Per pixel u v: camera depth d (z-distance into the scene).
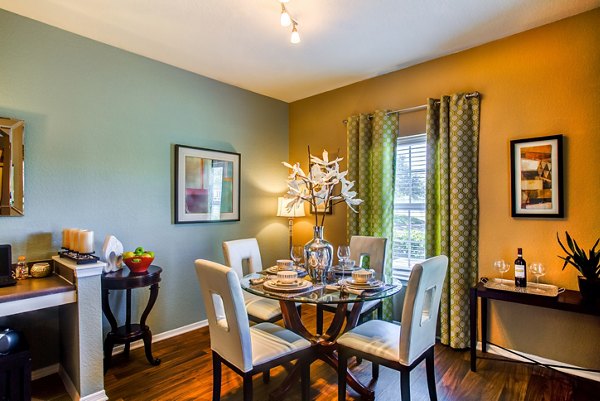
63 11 2.36
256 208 4.10
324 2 2.25
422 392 2.24
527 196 2.64
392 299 3.46
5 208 2.32
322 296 1.97
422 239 3.37
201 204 3.50
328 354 2.36
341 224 3.98
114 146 2.88
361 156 3.62
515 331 2.71
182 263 3.36
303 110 4.39
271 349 1.90
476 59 2.92
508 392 2.23
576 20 2.44
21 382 1.95
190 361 2.71
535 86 2.62
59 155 2.58
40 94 2.49
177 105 3.33
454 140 2.92
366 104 3.72
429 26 2.58
